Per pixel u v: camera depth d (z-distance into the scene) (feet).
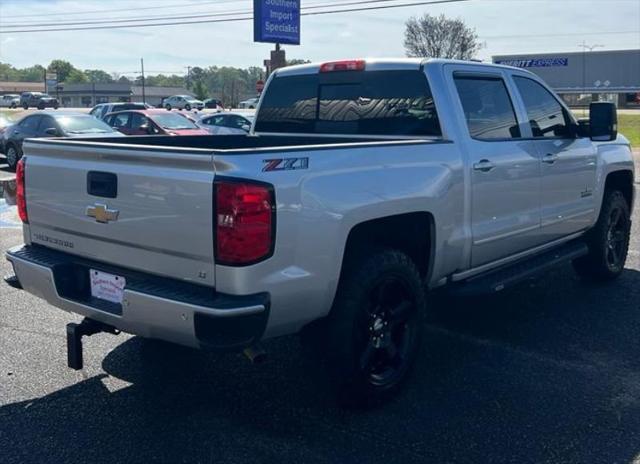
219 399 14.83
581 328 19.12
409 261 14.67
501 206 17.30
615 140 23.00
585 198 20.98
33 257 14.66
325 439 13.11
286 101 19.42
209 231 11.66
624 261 24.11
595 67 223.92
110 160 13.03
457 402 14.61
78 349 14.19
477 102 17.31
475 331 18.92
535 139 18.75
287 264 12.15
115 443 12.99
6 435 13.28
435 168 15.17
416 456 12.49
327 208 12.67
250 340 11.80
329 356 13.58
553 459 12.38
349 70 17.94
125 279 13.14
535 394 14.98
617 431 13.35
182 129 64.03
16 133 58.85
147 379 15.83
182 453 12.62
